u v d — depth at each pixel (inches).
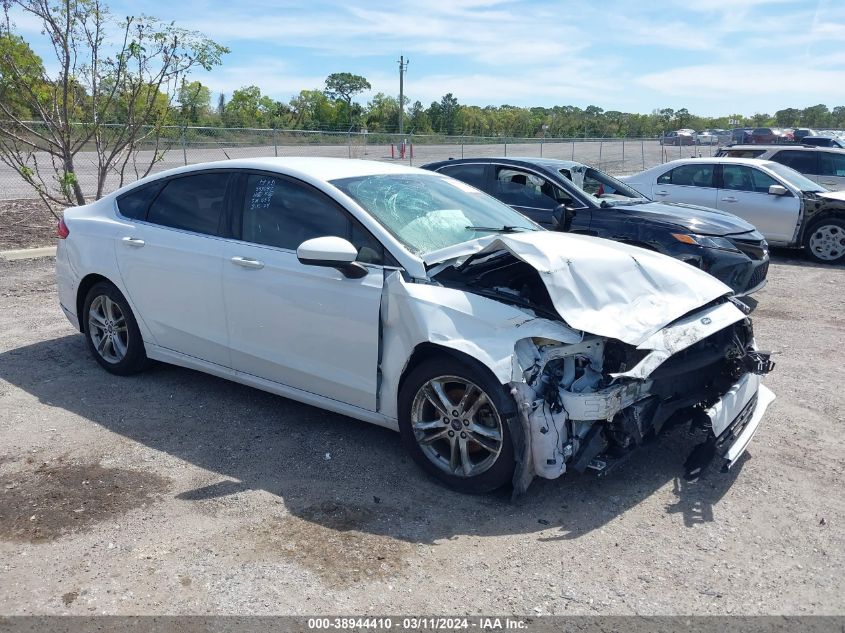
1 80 403.5
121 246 201.0
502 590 118.7
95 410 189.3
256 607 113.7
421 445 152.1
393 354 152.2
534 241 157.9
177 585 119.0
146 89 430.0
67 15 397.1
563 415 137.9
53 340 245.8
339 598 116.2
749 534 135.6
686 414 156.4
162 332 196.7
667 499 148.1
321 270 160.9
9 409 188.7
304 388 170.9
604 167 1164.5
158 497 146.6
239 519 139.0
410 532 135.2
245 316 175.5
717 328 152.0
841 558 128.2
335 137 888.3
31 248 393.1
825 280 381.4
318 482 153.7
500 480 142.1
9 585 118.6
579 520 139.9
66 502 144.1
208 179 190.9
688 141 1756.9
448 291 147.3
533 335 137.6
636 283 155.3
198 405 193.6
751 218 449.4
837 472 159.8
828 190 459.5
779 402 201.0
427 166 357.7
